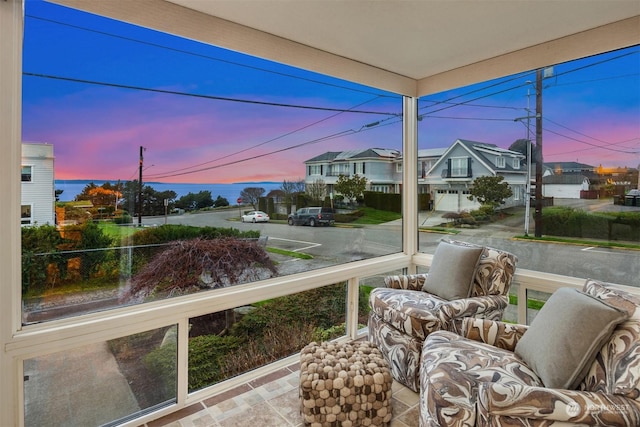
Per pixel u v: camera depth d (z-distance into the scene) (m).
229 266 2.42
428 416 1.59
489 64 2.91
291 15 2.14
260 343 2.59
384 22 2.23
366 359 2.12
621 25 2.23
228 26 2.21
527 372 1.60
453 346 1.86
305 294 2.87
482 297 2.42
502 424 1.30
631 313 1.44
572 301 1.58
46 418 1.75
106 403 1.92
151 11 1.93
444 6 2.03
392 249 3.57
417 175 3.64
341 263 3.13
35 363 1.72
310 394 1.92
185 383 2.17
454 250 2.72
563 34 2.43
